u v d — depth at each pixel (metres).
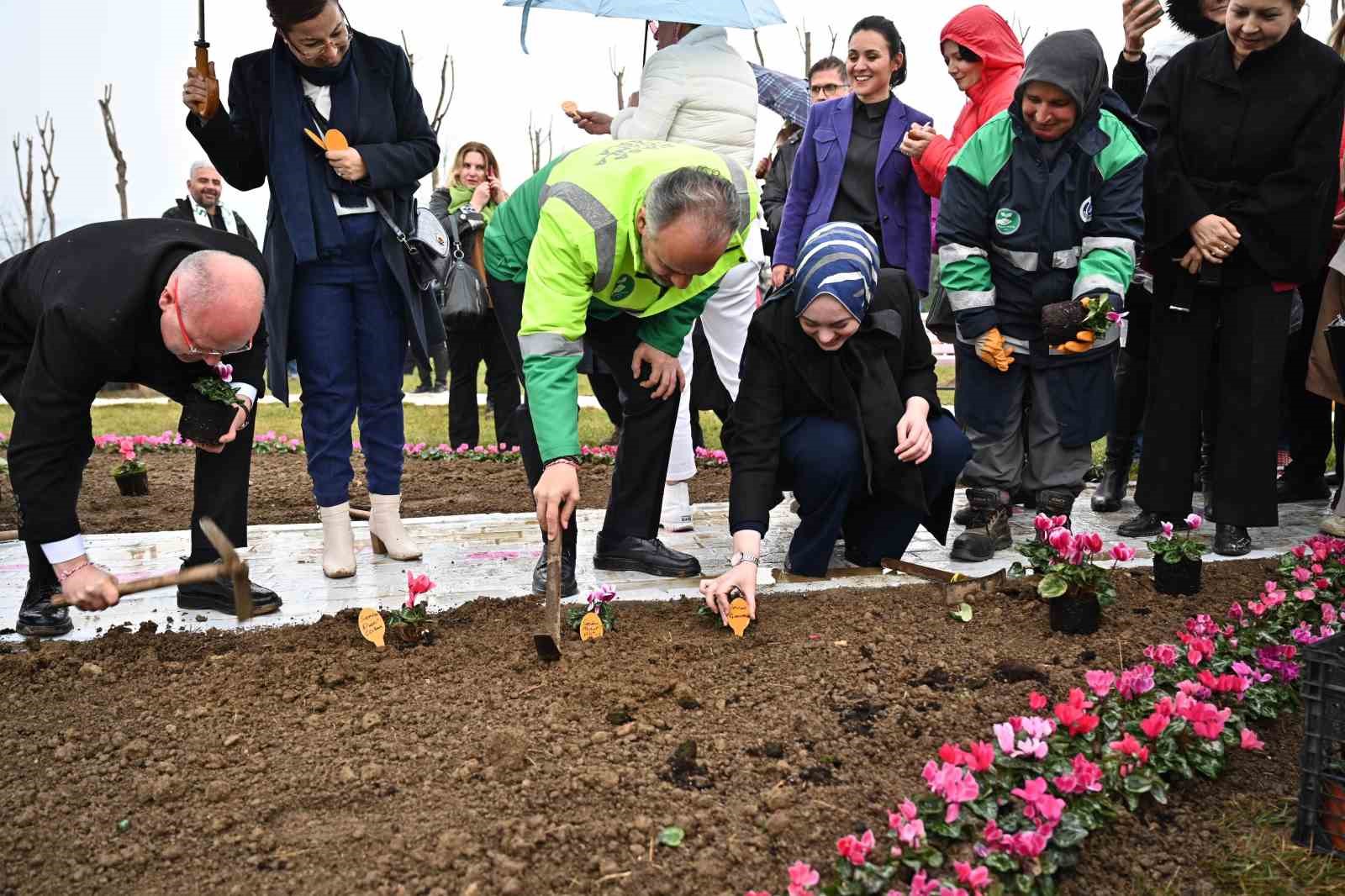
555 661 3.45
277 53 4.16
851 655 3.48
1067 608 3.64
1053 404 4.98
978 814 2.49
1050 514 5.16
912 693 3.20
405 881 2.37
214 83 4.06
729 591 3.69
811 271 3.73
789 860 2.45
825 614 3.89
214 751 2.95
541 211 3.61
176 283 3.15
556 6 5.00
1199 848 2.57
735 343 5.70
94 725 3.12
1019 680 3.28
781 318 3.96
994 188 4.75
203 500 3.99
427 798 2.69
